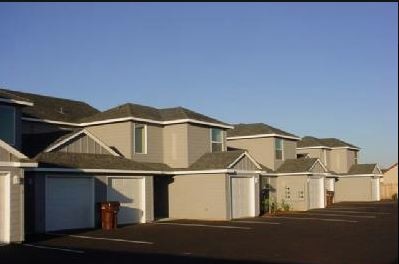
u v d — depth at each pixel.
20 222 17.78
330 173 44.22
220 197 28.22
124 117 28.58
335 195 51.47
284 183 38.75
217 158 29.67
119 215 24.86
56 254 15.15
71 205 22.55
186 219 28.58
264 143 39.72
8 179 17.53
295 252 15.27
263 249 16.00
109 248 16.42
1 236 17.30
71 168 22.23
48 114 28.91
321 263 13.23
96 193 23.67
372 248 15.73
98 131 29.75
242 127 41.75
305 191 37.72
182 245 17.09
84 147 24.97
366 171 50.84
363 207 39.41
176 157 30.38
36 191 21.08
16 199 17.69
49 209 21.58
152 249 16.16
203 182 28.88
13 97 22.20
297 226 23.70
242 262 13.58
